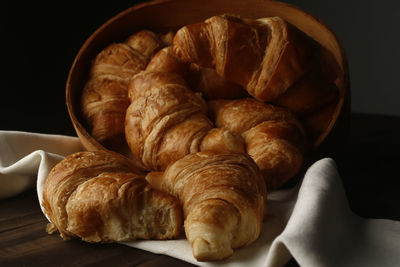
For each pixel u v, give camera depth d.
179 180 0.73
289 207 0.77
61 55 1.30
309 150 0.84
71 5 1.29
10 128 1.08
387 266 0.67
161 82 0.86
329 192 0.71
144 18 0.99
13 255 0.69
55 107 1.25
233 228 0.68
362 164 0.94
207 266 0.67
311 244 0.65
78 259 0.68
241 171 0.72
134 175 0.72
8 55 1.26
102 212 0.70
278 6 0.93
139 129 0.85
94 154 0.74
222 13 0.97
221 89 0.90
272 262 0.65
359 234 0.72
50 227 0.73
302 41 0.85
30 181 0.83
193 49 0.86
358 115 1.31
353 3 1.57
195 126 0.83
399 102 1.53
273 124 0.83
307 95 0.86
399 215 0.78
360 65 1.59
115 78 0.92
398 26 1.50
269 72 0.85
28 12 1.26
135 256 0.69
